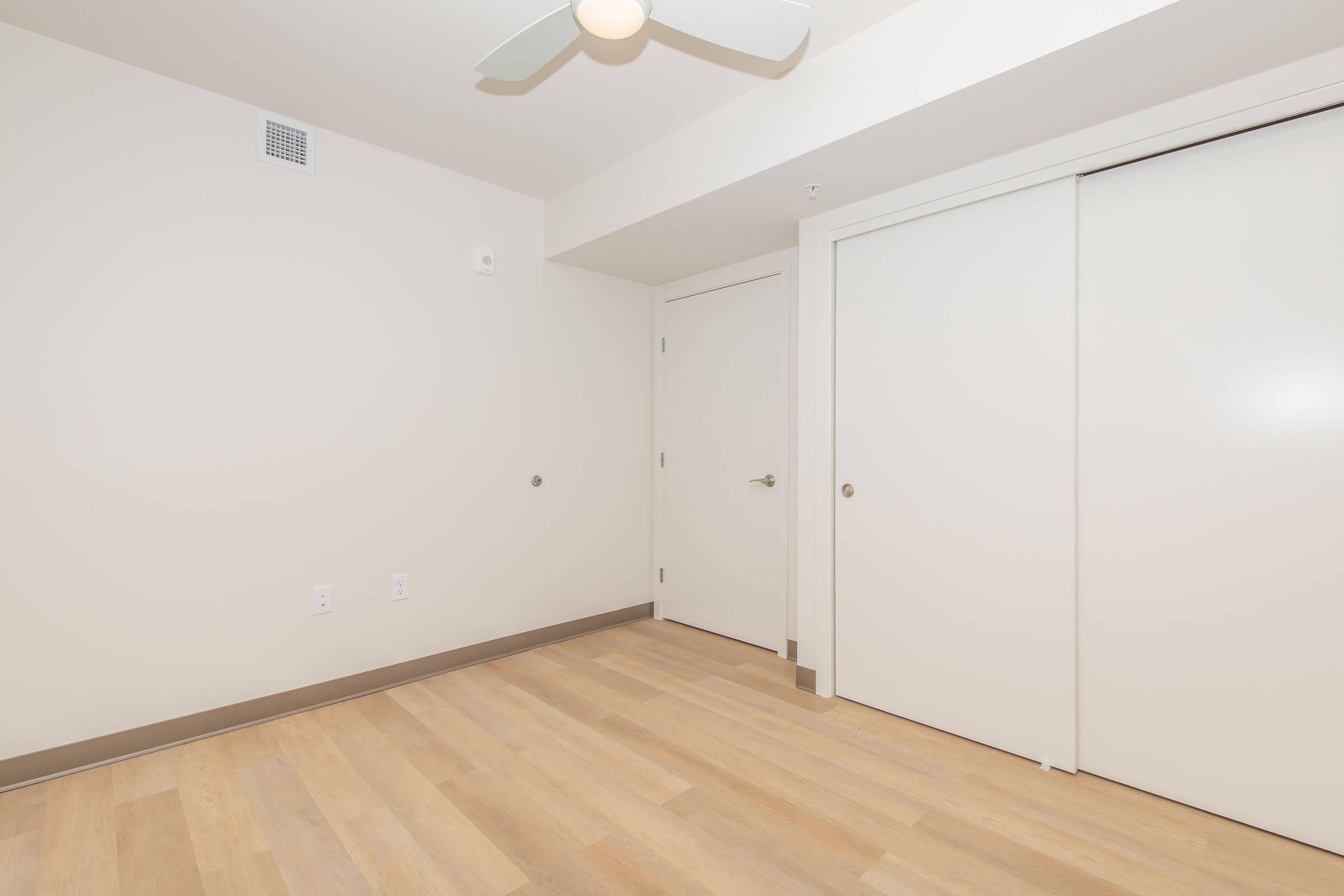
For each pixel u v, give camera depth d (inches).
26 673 74.7
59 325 76.7
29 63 75.0
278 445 93.8
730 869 60.5
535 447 127.1
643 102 91.4
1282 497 65.4
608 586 141.6
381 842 64.2
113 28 74.1
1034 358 81.1
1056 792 73.9
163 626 84.0
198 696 86.7
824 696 102.3
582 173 115.9
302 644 96.1
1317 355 63.5
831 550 103.1
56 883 57.8
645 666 116.5
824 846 63.9
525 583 125.4
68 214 77.4
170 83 84.7
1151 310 73.6
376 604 104.2
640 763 80.6
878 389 97.6
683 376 144.8
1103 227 77.2
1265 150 66.3
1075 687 78.1
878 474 97.5
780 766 80.1
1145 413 73.9
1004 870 60.4
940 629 90.1
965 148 80.9
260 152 92.1
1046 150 79.2
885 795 73.3
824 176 89.0
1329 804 62.6
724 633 134.7
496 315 120.6
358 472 102.0
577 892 57.3
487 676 110.5
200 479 87.0
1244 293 67.6
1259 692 66.5
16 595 74.1
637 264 132.6
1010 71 64.0
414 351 108.9
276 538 93.6
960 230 88.1
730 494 134.0
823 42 78.0
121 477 80.9
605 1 51.4
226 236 89.1
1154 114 71.4
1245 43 59.4
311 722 91.7
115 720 80.4
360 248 102.5
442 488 112.5
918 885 58.4
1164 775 72.4
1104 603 76.7
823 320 103.3
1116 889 57.9
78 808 69.5
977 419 86.4
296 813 69.1
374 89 87.7
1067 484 78.1
